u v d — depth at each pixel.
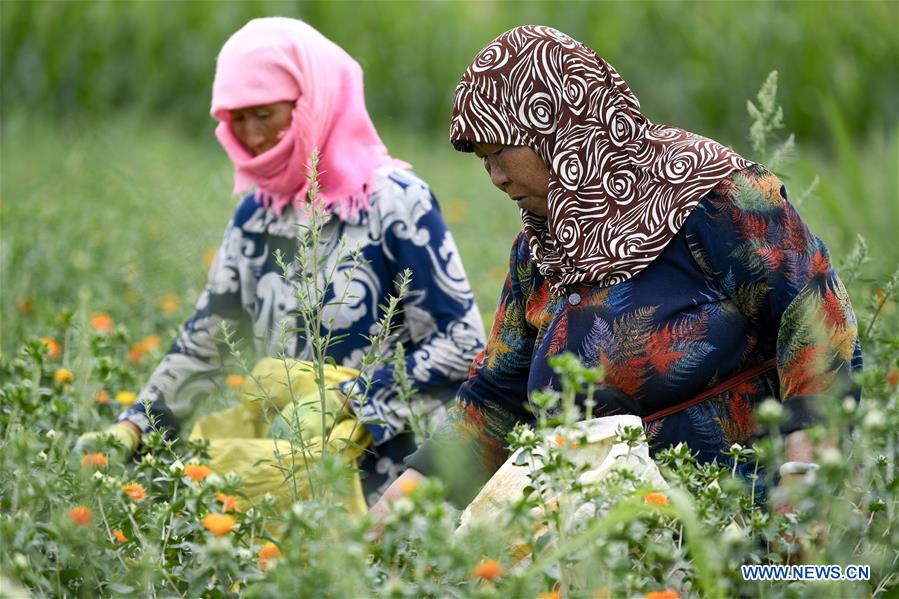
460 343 8.20
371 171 8.38
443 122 31.11
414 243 8.23
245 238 8.62
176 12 30.44
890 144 17.92
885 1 31.91
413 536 5.02
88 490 5.72
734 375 6.22
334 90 8.38
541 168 6.45
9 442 6.36
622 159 6.28
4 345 10.62
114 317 11.90
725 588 4.99
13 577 5.10
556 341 6.36
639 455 5.57
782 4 31.45
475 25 31.64
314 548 4.91
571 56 6.33
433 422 7.60
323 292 6.64
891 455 5.96
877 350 7.88
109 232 15.27
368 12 31.31
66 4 30.16
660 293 6.16
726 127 31.39
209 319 8.69
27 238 13.88
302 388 7.89
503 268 15.19
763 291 6.04
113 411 8.55
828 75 30.95
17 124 25.27
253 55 8.38
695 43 31.25
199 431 8.16
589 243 6.26
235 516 5.84
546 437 5.35
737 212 6.05
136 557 5.85
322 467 5.07
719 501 5.36
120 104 30.14
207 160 24.16
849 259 8.12
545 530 5.71
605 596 4.84
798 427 5.84
